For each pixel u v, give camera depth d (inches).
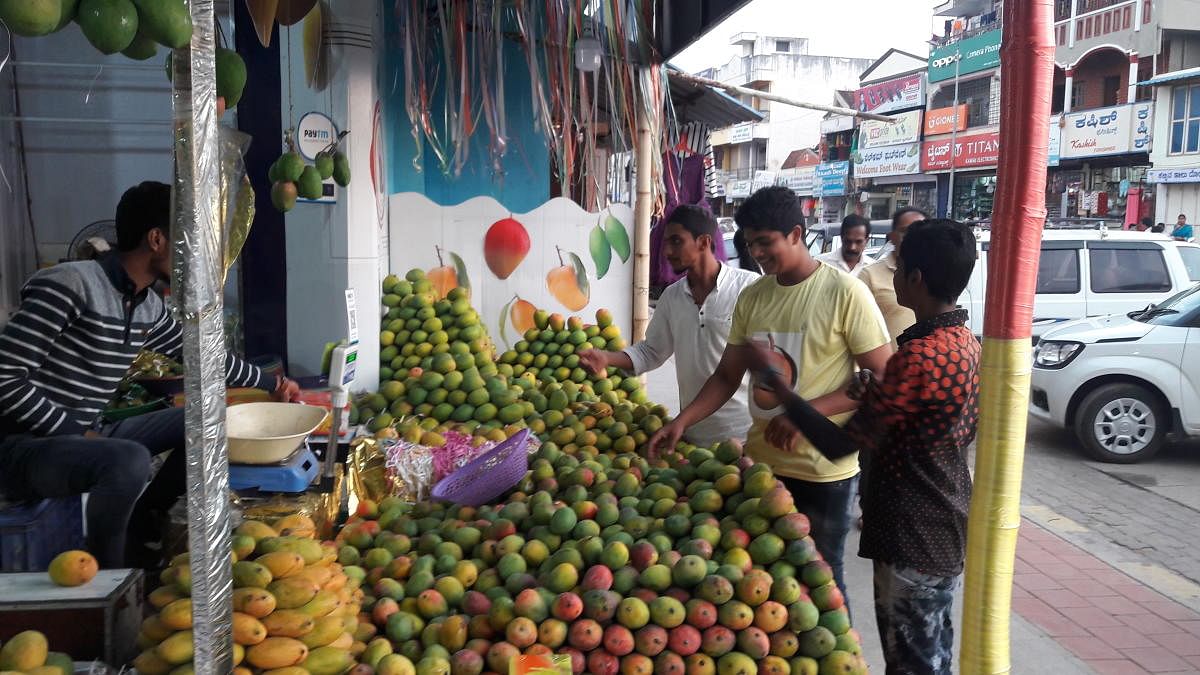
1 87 220.8
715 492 103.0
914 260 93.7
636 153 218.8
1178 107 1009.5
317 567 85.0
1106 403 274.1
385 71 217.2
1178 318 276.5
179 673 72.2
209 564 65.7
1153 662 147.2
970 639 71.9
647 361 152.2
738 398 138.7
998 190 67.1
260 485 109.1
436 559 100.7
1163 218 1035.3
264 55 177.9
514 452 121.8
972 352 92.2
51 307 106.0
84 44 226.4
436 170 233.8
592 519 105.0
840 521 115.3
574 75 202.1
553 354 193.5
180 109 61.9
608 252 223.0
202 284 62.9
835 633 90.3
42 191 229.5
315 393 156.6
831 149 1654.8
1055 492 245.8
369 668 82.5
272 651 76.2
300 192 159.9
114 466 107.0
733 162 1978.3
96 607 79.0
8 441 107.1
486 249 217.6
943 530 93.7
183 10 60.4
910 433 92.8
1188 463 275.9
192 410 63.2
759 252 113.3
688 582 90.6
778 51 1982.0
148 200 110.4
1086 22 1200.2
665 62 217.2
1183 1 1088.2
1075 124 1153.4
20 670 69.9
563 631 87.6
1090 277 355.3
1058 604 170.6
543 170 239.6
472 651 86.2
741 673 87.3
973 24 1368.1
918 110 1405.0
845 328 111.5
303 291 178.4
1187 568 190.4
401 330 186.4
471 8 196.9
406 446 134.6
